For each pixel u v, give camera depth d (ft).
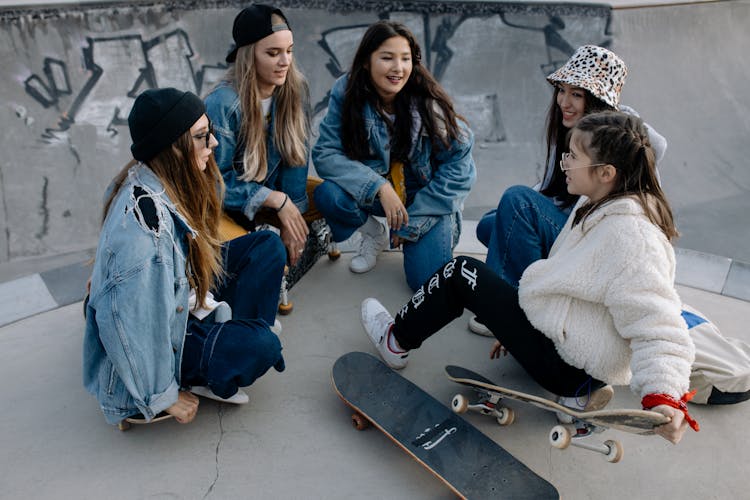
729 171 16.76
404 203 11.39
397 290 11.46
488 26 20.70
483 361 9.51
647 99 19.44
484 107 19.88
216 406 8.39
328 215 10.87
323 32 20.06
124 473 7.29
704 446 7.78
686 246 13.82
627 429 6.20
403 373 9.18
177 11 19.11
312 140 18.60
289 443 7.79
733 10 19.99
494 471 6.84
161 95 6.45
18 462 7.42
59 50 17.30
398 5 20.30
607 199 6.12
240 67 9.42
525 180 17.89
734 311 10.70
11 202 14.76
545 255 9.43
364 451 7.68
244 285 8.69
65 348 9.63
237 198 9.86
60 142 16.42
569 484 7.22
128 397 7.09
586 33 21.02
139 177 6.64
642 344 5.74
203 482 7.17
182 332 7.13
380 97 10.46
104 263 6.35
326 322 10.41
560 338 6.41
